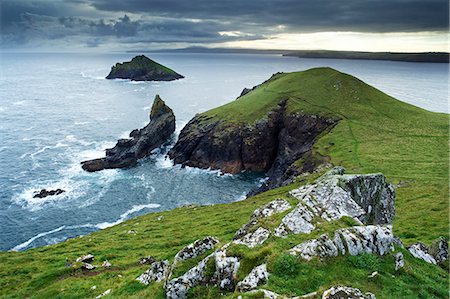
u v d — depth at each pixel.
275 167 119.75
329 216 23.39
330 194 25.78
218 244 24.92
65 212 87.12
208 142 126.06
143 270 32.81
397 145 95.31
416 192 56.88
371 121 118.56
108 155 125.44
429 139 98.75
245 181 112.75
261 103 140.88
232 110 140.75
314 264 18.39
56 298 30.47
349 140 103.69
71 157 127.25
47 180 106.25
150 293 22.94
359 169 78.56
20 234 76.75
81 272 37.03
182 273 22.81
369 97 138.12
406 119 120.38
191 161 125.56
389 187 30.61
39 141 146.25
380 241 20.62
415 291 17.92
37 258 45.09
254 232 22.39
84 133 160.38
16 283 36.75
